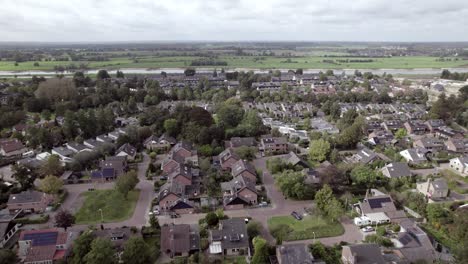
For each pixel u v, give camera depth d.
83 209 91.25
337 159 121.56
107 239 66.62
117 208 91.56
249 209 91.19
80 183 108.12
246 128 146.00
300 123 173.00
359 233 79.31
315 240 76.81
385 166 108.56
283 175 99.62
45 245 70.12
